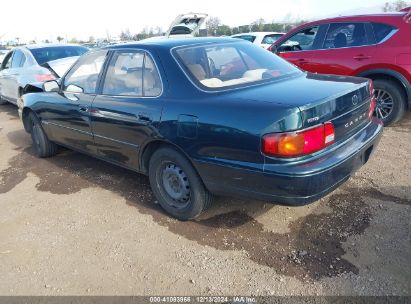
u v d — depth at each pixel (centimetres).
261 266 283
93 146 430
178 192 346
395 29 559
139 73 360
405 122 604
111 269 293
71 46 894
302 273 272
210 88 312
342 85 315
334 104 283
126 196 409
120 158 397
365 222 326
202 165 305
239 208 364
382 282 258
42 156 549
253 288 263
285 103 267
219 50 364
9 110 955
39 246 329
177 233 333
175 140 317
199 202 330
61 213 383
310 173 261
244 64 360
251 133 268
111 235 337
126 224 354
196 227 340
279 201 274
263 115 265
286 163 262
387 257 281
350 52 592
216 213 358
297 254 293
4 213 392
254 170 272
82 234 342
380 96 582
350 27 600
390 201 357
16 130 734
